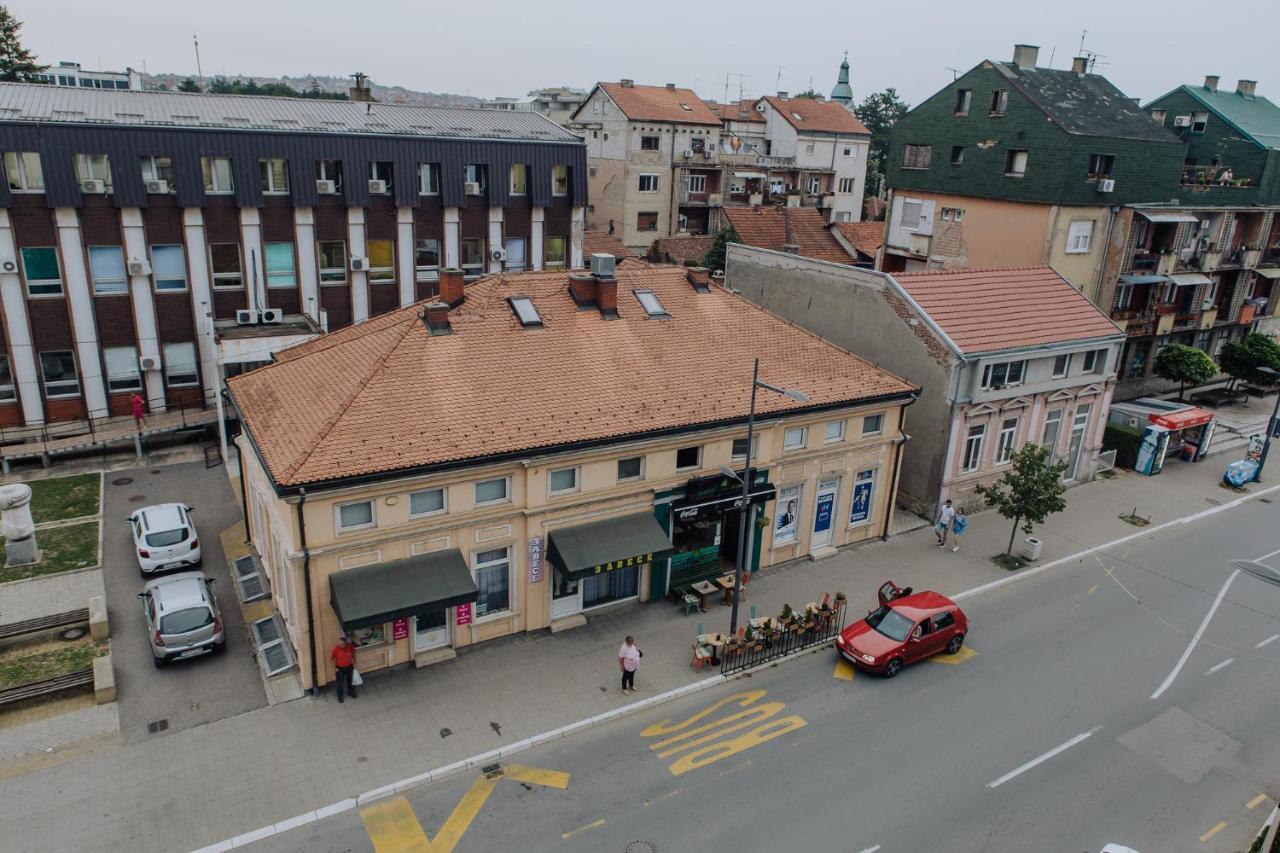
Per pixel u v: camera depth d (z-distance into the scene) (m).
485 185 40.12
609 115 65.62
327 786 16.59
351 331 26.02
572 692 19.88
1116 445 37.38
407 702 19.19
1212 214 44.34
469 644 21.27
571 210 43.19
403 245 38.34
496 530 20.56
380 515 18.91
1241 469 35.25
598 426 21.27
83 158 31.02
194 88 103.94
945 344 28.44
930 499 30.11
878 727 19.31
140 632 21.41
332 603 18.62
